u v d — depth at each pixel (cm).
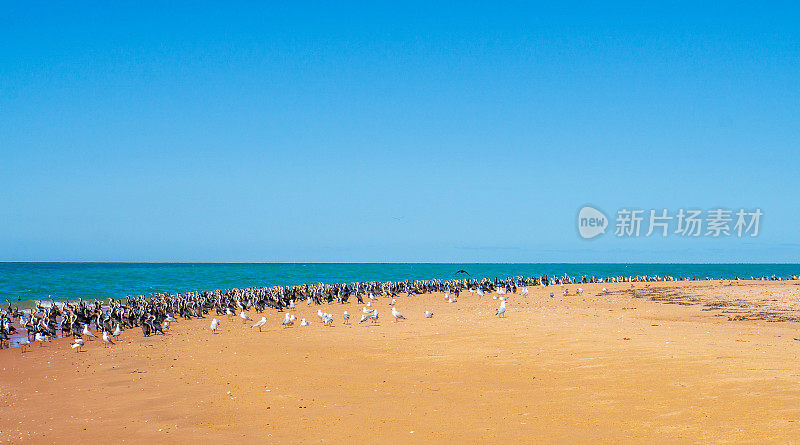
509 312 5012
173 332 4425
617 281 11194
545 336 3203
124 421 1955
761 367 2159
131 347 3669
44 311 5488
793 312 4441
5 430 1908
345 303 7125
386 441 1636
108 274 16350
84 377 2755
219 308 5844
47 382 2683
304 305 6938
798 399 1742
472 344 3103
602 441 1530
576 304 5956
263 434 1750
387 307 6312
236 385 2400
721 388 1912
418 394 2120
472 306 6231
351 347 3284
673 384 2002
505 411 1848
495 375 2350
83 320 4872
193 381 2522
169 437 1764
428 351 2992
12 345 3916
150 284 12150
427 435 1664
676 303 5572
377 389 2227
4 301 7731
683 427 1584
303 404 2055
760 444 1424
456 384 2242
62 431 1873
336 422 1830
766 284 7750
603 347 2745
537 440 1570
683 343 2781
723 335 3084
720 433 1518
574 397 1947
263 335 4056
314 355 3055
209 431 1803
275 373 2608
